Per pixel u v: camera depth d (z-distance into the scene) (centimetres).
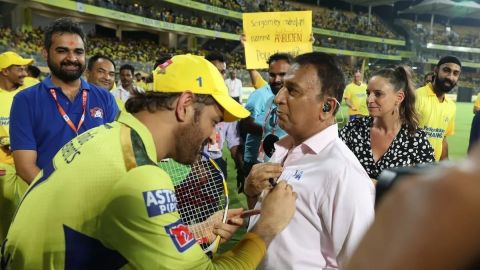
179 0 2612
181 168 184
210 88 142
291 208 150
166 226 122
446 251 40
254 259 138
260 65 472
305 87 161
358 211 146
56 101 281
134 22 2306
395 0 4278
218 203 182
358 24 4300
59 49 276
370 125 274
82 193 124
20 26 1906
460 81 4394
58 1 1773
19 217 134
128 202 119
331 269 158
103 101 304
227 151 931
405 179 47
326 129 165
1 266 139
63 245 124
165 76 141
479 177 41
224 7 3031
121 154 126
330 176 152
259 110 406
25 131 271
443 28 5119
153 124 140
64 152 140
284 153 190
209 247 163
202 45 3347
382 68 265
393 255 43
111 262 124
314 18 3862
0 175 280
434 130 383
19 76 430
